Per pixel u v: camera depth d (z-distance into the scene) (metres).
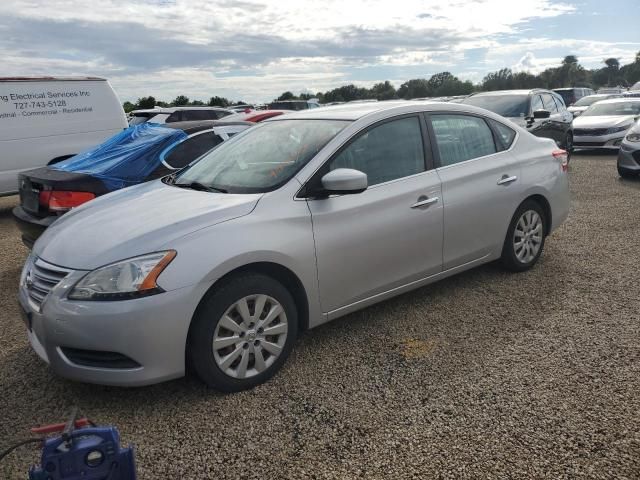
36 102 8.88
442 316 4.08
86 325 2.76
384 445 2.61
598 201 8.09
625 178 10.11
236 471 2.48
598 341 3.57
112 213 3.39
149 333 2.78
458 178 4.15
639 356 3.35
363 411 2.90
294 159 3.56
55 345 2.88
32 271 3.17
